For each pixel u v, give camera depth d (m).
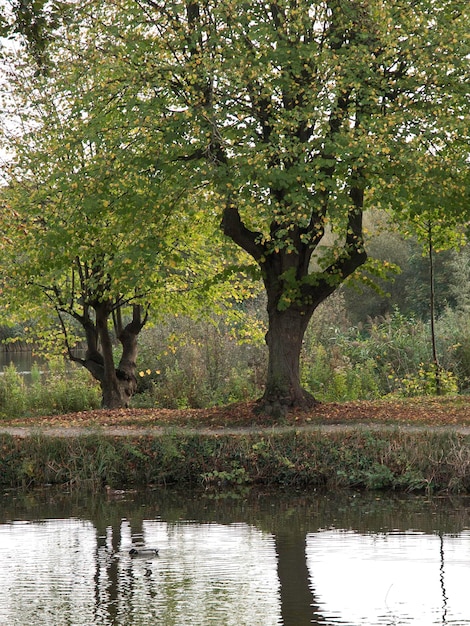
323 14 20.02
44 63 15.08
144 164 19.72
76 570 12.38
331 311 35.88
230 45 19.64
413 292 52.34
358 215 21.50
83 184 20.33
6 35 14.36
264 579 11.76
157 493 18.59
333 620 10.00
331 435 19.20
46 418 25.03
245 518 15.91
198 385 31.50
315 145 19.48
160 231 19.88
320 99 19.20
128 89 20.33
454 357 31.70
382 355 31.78
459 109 20.08
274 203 19.33
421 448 18.47
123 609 10.50
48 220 21.55
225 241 24.25
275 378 22.34
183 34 19.66
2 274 26.72
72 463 19.59
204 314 30.31
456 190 19.84
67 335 29.48
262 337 30.78
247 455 19.20
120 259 20.50
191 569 12.34
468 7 19.73
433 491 18.11
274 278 22.47
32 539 14.37
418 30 19.58
